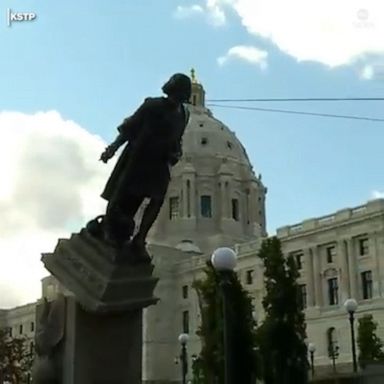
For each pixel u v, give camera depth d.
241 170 126.31
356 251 83.56
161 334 106.12
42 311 8.80
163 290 107.69
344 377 27.27
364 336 57.25
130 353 8.48
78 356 8.27
